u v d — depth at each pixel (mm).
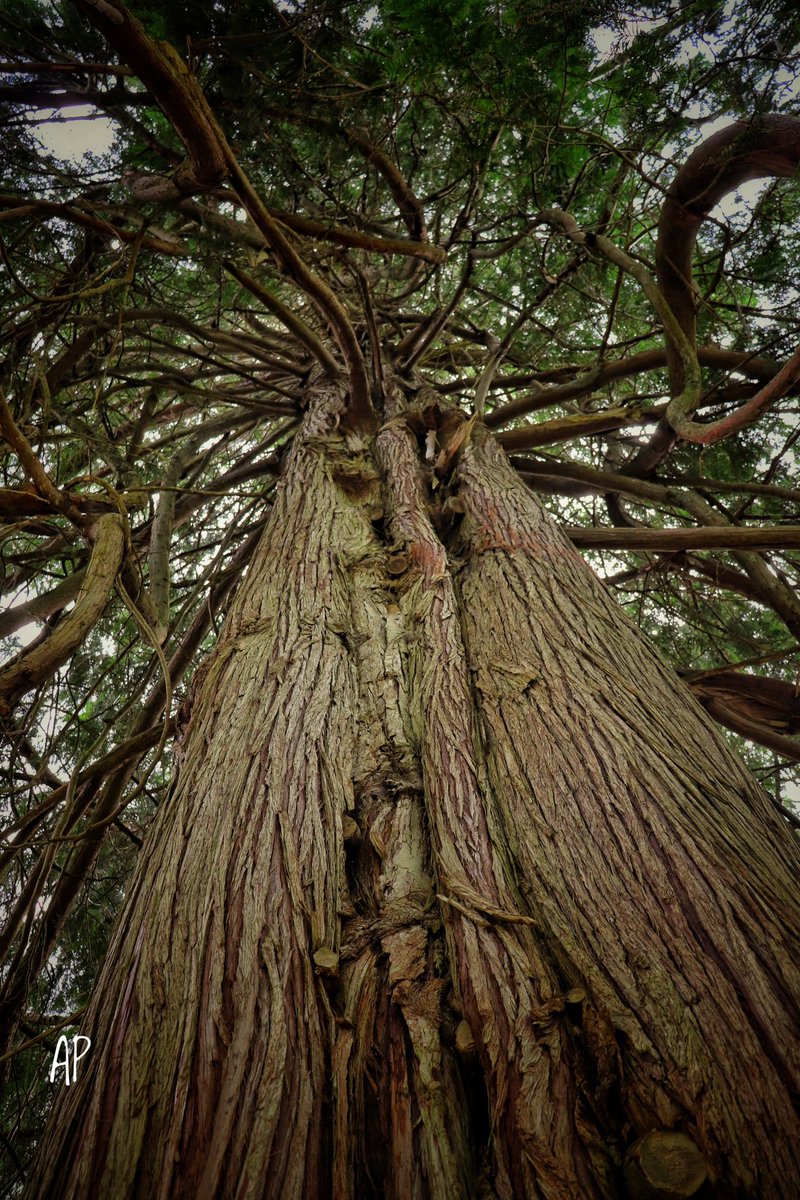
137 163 3391
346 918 1591
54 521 4586
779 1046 1181
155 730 3064
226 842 1705
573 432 4441
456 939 1447
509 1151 1127
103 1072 1309
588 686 2078
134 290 3924
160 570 3645
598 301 5188
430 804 1806
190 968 1436
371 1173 1169
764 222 3736
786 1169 1032
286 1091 1204
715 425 3252
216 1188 1081
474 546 3004
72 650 2176
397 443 3961
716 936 1364
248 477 4906
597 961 1343
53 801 3264
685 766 1815
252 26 2848
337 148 3652
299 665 2285
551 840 1611
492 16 3217
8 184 3312
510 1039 1252
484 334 5773
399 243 3498
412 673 2359
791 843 1742
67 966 4035
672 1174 1035
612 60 2902
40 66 2605
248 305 5270
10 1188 3078
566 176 4527
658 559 4840
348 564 2996
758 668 5422
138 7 2762
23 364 4035
